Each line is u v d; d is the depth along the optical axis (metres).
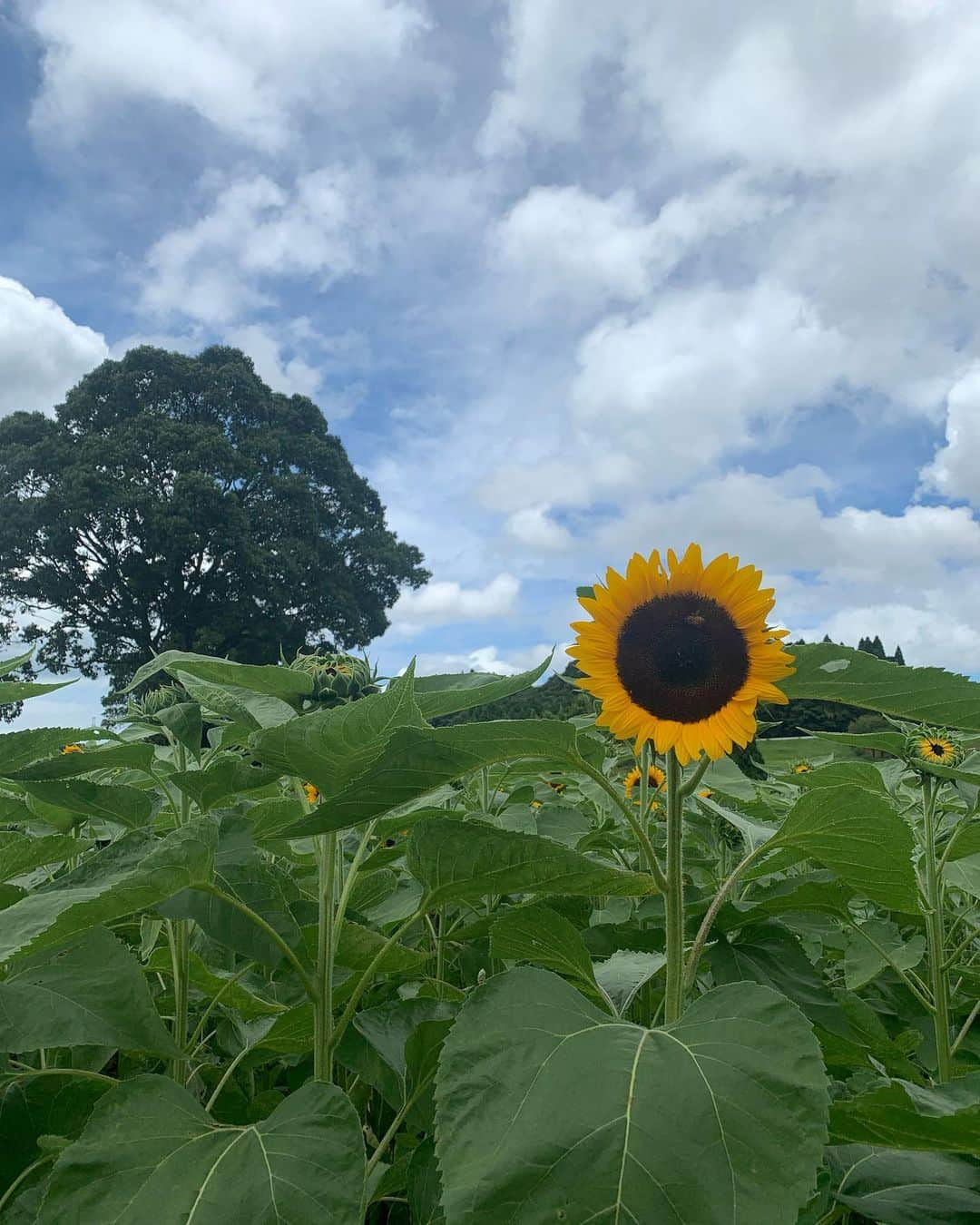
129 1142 1.68
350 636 46.34
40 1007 1.97
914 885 2.26
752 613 2.10
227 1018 3.04
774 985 2.85
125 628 44.78
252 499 46.38
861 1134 1.72
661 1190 1.32
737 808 4.40
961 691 2.05
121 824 2.82
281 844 3.48
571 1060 1.49
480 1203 1.33
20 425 47.44
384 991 3.21
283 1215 1.54
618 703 2.09
